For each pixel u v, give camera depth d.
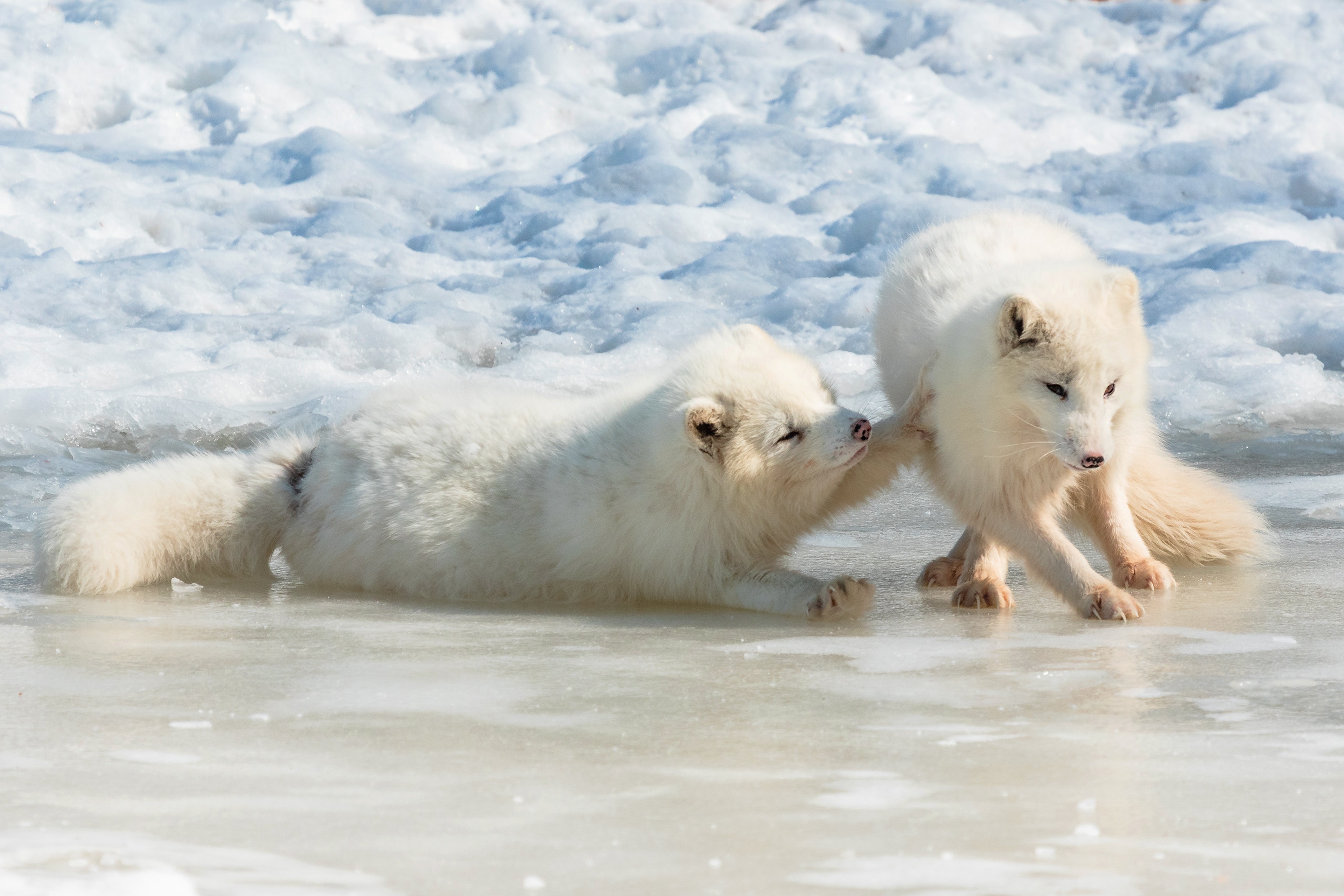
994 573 14.66
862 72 48.44
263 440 22.70
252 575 15.94
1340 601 13.65
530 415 15.38
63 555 14.60
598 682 10.55
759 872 6.34
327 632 12.70
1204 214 38.12
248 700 9.91
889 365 16.41
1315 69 48.25
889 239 36.53
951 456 14.38
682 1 56.03
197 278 33.59
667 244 36.62
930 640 12.29
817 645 12.07
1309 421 23.73
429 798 7.51
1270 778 7.83
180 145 46.72
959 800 7.45
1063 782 7.78
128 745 8.65
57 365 26.58
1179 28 52.34
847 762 8.24
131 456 21.59
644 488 14.26
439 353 29.09
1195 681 10.37
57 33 49.28
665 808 7.31
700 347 15.23
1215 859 6.51
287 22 54.66
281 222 39.34
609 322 31.31
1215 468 20.89
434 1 56.16
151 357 27.52
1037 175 41.72
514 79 50.91
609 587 14.66
